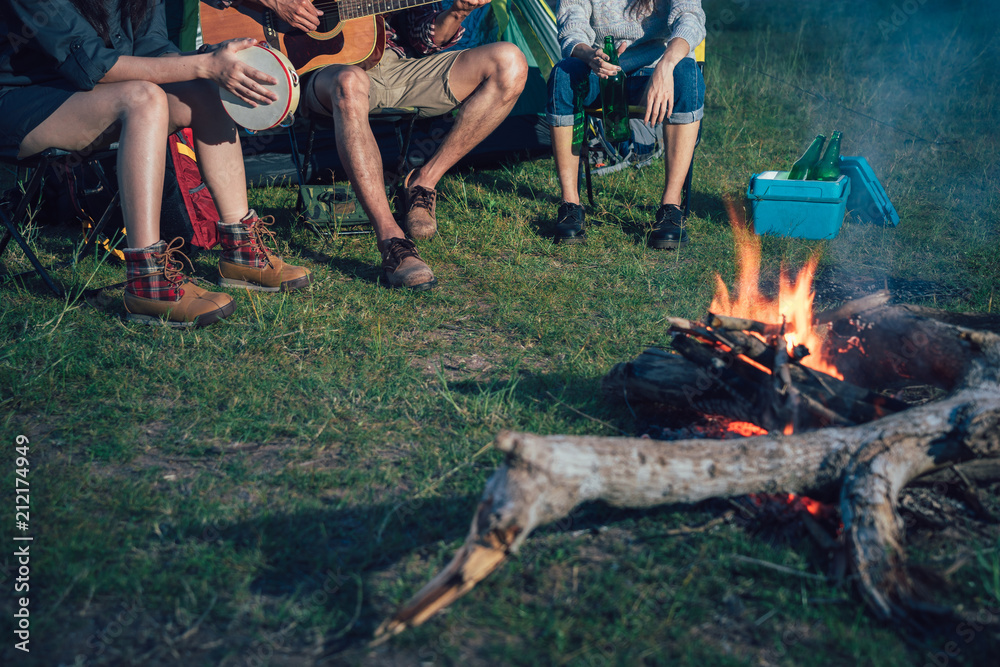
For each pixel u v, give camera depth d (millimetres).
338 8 3830
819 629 1648
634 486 1716
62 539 1899
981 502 1894
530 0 5223
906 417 1856
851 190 4238
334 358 2879
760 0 11203
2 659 1569
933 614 1598
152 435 2406
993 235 3967
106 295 3209
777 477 1800
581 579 1797
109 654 1603
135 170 2980
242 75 3041
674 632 1636
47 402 2553
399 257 3484
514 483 1608
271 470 2238
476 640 1639
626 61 4195
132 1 3229
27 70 3127
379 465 2248
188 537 1936
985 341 2055
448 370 2824
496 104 3898
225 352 2889
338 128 3551
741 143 5816
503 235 4078
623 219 4387
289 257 3824
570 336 3055
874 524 1682
